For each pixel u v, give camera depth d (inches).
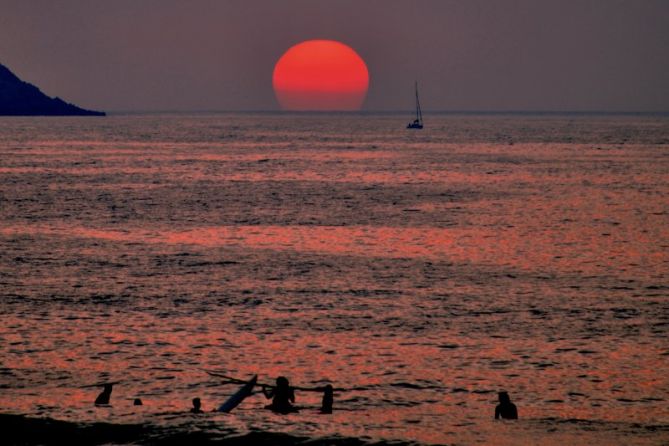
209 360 4072.3
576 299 5359.3
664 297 5413.4
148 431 2591.0
